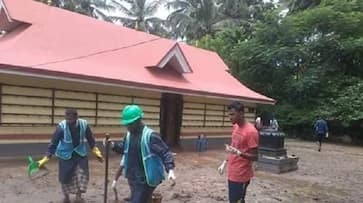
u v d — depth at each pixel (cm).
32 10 1688
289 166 1503
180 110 2012
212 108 2208
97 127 1616
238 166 626
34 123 1411
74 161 783
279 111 3381
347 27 3369
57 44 1603
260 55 3350
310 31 3466
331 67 3362
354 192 1179
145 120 1819
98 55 1703
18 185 967
